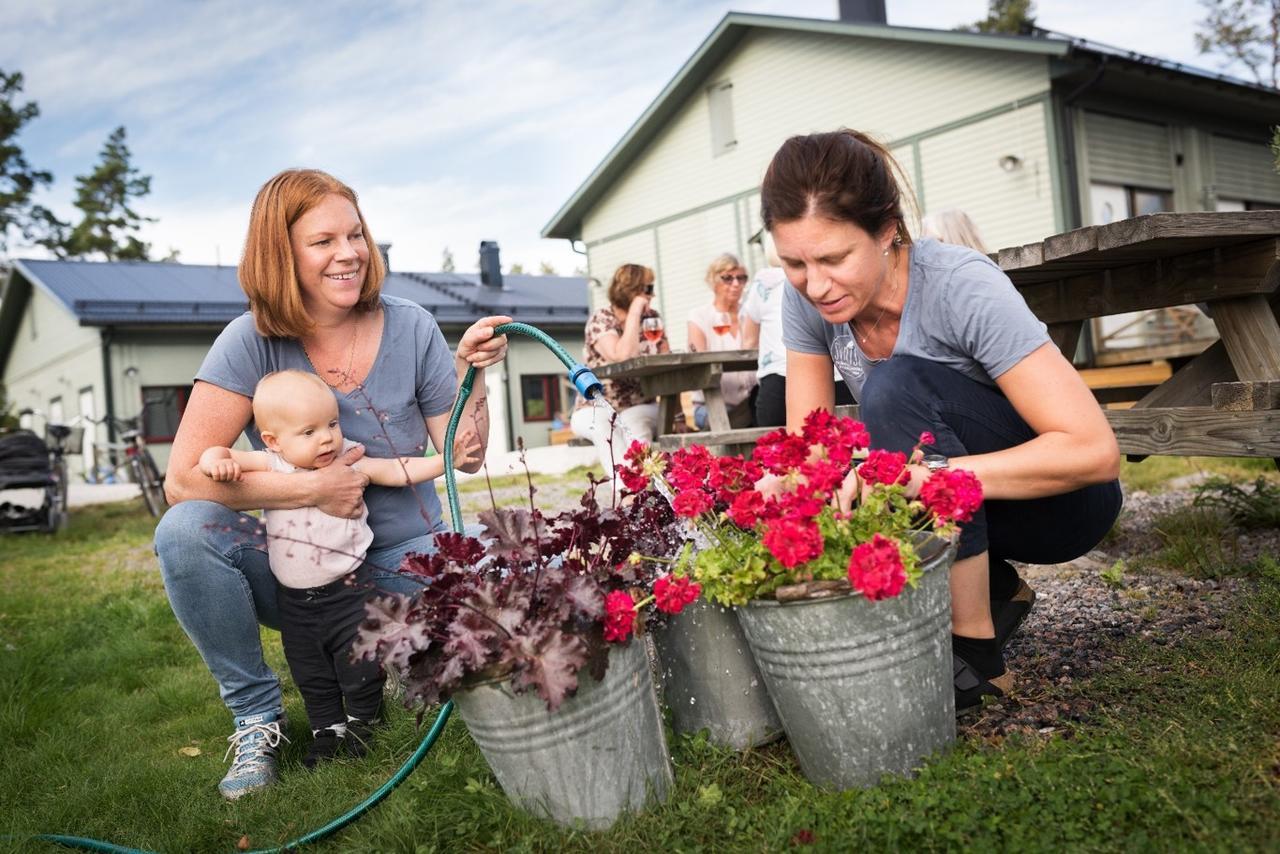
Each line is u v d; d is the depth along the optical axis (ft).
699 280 58.59
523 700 5.38
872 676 5.43
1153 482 18.01
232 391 8.00
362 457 8.22
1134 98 44.21
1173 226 8.02
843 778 5.66
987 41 41.81
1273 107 46.73
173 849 6.42
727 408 20.81
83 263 79.92
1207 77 41.73
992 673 6.68
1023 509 6.91
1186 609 8.82
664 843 5.39
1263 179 50.93
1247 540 11.34
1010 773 5.31
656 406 20.42
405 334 8.62
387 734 7.54
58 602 17.12
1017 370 6.07
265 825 6.63
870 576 4.90
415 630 5.37
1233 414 8.64
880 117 48.67
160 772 7.89
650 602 6.01
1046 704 6.68
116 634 13.67
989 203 44.45
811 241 5.90
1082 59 39.75
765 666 5.73
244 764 7.54
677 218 59.52
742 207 55.72
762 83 53.88
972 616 6.57
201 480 7.62
